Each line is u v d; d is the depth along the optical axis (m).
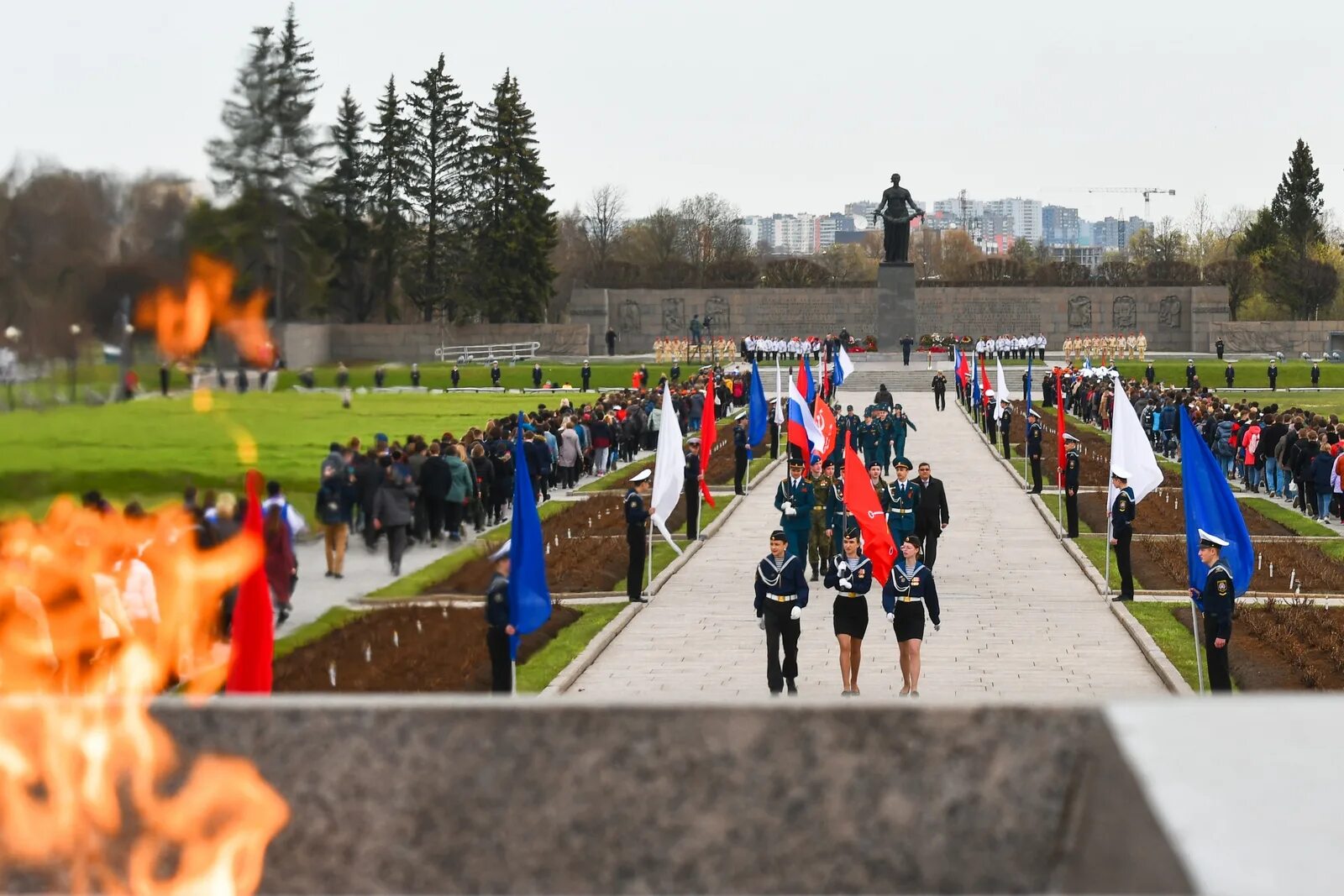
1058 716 7.70
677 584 35.47
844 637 23.12
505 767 8.25
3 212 56.16
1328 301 167.75
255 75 97.81
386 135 132.38
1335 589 33.69
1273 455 51.69
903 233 133.38
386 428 69.31
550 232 143.25
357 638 28.17
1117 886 6.39
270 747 8.42
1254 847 5.52
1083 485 56.09
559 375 116.88
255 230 96.50
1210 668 22.14
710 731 8.05
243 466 51.31
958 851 7.84
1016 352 135.62
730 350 135.38
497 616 21.31
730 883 8.05
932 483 34.88
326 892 8.43
